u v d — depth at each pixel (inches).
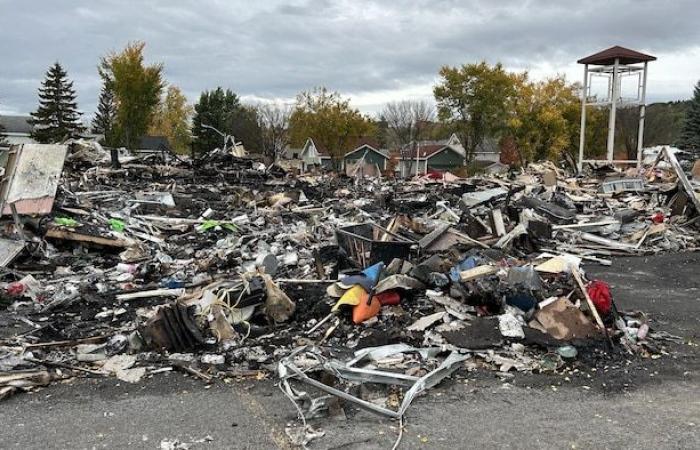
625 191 807.1
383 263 352.8
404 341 276.2
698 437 191.9
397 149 2529.5
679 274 455.2
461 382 239.1
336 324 300.8
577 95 1977.1
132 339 278.8
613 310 295.7
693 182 781.3
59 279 408.5
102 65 1496.1
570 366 254.8
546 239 551.2
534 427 199.8
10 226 458.3
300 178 1117.7
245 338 288.4
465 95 1851.6
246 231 595.8
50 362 255.9
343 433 194.9
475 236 498.0
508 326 278.1
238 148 1235.9
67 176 813.2
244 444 187.5
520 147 1947.6
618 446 186.2
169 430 197.3
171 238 568.1
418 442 189.2
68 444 187.8
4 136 2267.5
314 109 1803.6
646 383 239.8
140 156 1156.5
